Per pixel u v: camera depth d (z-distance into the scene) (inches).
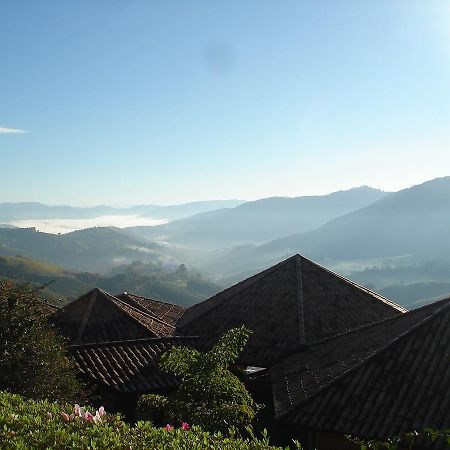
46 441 203.0
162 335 697.0
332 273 800.3
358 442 369.7
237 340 444.5
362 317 709.9
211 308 767.7
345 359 518.0
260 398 604.4
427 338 473.1
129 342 631.2
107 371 566.9
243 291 781.9
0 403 255.1
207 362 425.1
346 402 423.2
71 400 439.5
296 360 589.6
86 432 219.1
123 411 550.9
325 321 681.0
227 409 389.4
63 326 665.6
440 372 428.1
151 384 562.6
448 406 391.5
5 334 430.9
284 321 681.0
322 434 436.5
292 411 428.8
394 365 450.3
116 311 703.7
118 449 207.2
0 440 198.5
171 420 416.2
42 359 436.1
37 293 489.4
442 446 351.3
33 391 413.1
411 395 412.5
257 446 237.1
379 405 410.9
